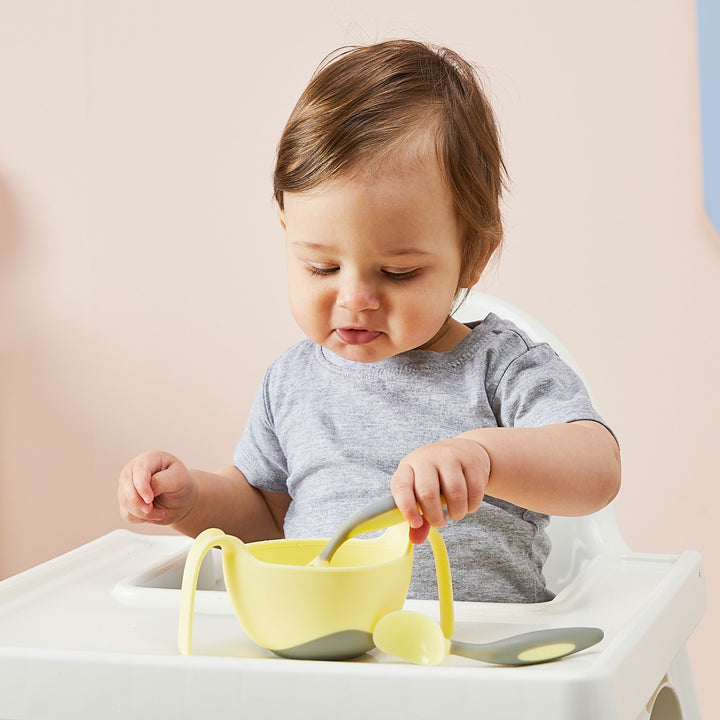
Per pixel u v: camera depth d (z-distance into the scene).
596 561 0.84
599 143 1.61
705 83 1.53
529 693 0.47
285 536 0.97
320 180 0.79
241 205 1.78
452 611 0.63
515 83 1.64
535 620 0.67
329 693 0.49
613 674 0.48
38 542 1.88
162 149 1.81
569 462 0.74
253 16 1.76
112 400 1.85
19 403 1.88
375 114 0.83
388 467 0.94
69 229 1.85
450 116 0.86
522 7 1.63
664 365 1.60
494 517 0.89
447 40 1.67
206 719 0.50
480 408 0.92
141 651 0.60
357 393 0.99
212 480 1.02
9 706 0.53
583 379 1.11
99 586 0.78
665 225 1.58
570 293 1.63
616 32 1.59
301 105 0.90
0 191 1.86
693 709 0.77
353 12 1.72
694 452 1.59
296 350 1.09
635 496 1.61
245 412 1.79
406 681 0.48
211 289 1.80
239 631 0.64
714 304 1.57
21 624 0.67
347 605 0.56
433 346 0.99
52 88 1.85
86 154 1.84
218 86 1.79
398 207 0.79
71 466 1.87
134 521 0.92
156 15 1.80
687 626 0.69
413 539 0.60
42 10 1.85
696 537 1.60
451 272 0.84
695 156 1.57
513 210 1.64
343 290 0.80
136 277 1.83
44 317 1.86
